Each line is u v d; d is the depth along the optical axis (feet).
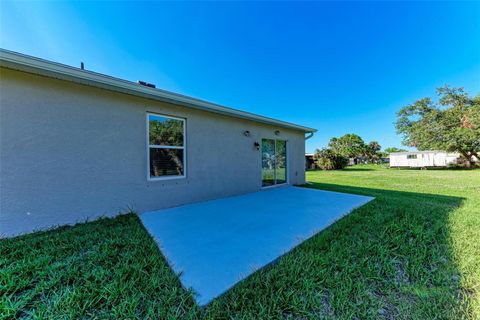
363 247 7.88
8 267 6.22
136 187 13.26
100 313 4.48
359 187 26.58
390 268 6.46
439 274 6.20
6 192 9.26
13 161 9.43
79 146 11.18
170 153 15.03
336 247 7.85
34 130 9.93
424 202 16.15
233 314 4.58
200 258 7.19
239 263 6.84
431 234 9.14
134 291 5.18
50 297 4.99
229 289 5.47
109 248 7.67
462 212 12.99
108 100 12.18
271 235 9.33
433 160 79.51
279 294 5.18
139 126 13.44
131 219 11.56
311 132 29.01
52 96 10.38
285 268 6.39
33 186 9.89
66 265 6.37
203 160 16.88
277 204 15.51
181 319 4.41
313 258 6.97
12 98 9.42
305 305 4.86
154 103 14.10
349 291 5.36
